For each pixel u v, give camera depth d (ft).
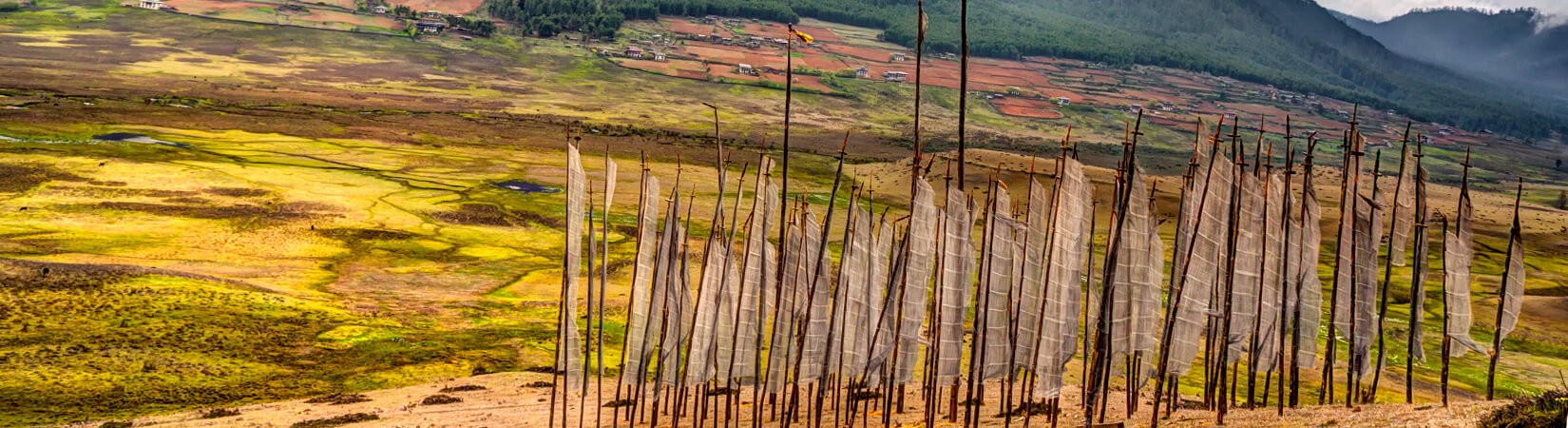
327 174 565.12
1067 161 131.44
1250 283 136.98
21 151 548.31
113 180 492.13
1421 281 143.54
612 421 174.40
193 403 203.21
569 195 130.62
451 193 541.75
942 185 580.71
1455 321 133.18
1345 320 147.02
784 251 154.10
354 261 381.19
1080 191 131.44
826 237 152.05
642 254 147.43
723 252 154.71
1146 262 129.49
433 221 465.88
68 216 414.00
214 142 655.35
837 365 164.45
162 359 229.04
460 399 202.39
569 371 132.16
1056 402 135.64
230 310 274.16
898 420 165.78
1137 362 153.79
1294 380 145.79
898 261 149.48
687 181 630.74
